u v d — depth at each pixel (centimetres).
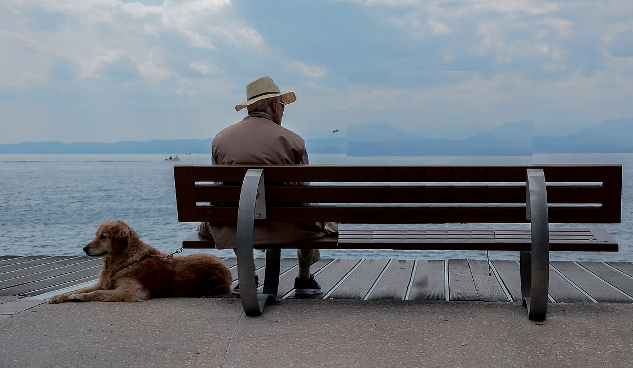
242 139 400
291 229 383
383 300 399
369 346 305
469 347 301
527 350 295
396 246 365
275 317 357
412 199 364
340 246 371
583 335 314
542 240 331
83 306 396
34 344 318
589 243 353
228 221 380
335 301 396
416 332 324
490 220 363
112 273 429
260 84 415
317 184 393
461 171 357
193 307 387
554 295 435
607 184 354
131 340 321
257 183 359
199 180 375
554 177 357
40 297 434
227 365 286
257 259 622
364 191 365
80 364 290
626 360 282
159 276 432
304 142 409
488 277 504
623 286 467
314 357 293
